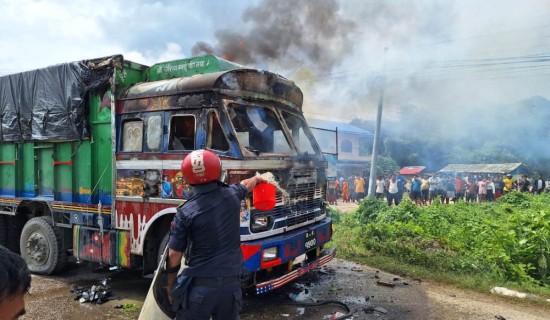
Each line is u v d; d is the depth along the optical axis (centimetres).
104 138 588
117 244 557
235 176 451
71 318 481
